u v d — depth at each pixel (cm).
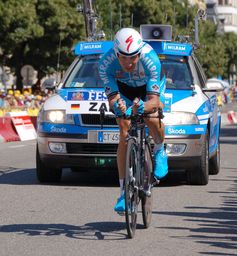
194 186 1834
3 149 3047
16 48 6644
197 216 1420
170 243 1179
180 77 1897
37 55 6744
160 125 1245
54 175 1856
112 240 1191
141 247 1146
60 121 1773
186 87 1872
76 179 1953
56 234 1234
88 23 3650
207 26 11794
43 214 1416
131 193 1193
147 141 1269
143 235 1234
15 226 1301
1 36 6194
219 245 1170
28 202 1559
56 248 1132
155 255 1097
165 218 1394
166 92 1827
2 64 6781
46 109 1803
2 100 4728
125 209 1159
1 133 3556
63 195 1659
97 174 2067
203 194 1700
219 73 12188
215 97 2097
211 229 1297
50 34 6469
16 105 4981
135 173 1204
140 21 8169
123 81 1241
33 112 4984
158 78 1216
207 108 1855
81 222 1339
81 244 1160
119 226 1305
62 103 1795
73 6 6556
